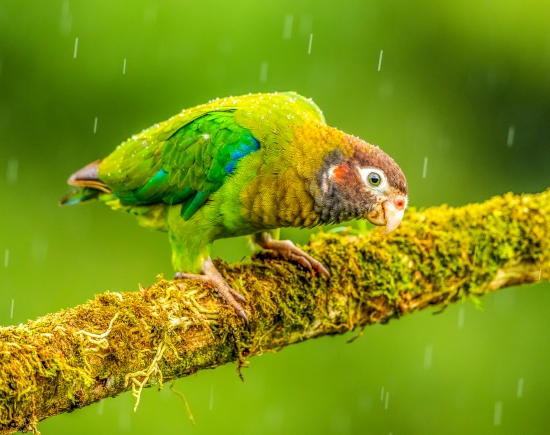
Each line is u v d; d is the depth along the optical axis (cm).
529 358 1324
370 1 1371
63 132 1330
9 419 548
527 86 1438
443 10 1395
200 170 793
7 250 1307
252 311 721
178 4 1294
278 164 763
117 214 1360
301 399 1268
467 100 1427
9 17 1298
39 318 607
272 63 1309
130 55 1291
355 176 758
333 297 764
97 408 1209
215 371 1262
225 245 1333
